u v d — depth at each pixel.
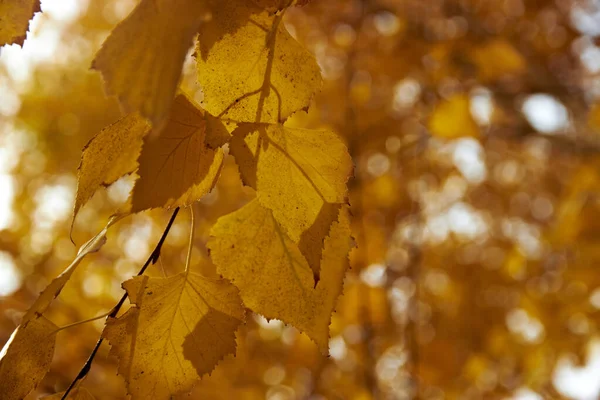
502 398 4.71
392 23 4.24
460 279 5.16
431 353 4.40
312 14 4.25
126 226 3.35
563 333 4.10
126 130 0.77
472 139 4.00
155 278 0.84
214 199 3.54
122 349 0.82
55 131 4.75
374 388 3.35
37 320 0.85
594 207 3.76
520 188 5.80
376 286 3.53
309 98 0.79
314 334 0.83
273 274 0.84
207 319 0.84
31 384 0.85
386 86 4.39
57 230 3.78
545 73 4.68
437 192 5.37
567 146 4.38
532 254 4.87
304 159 0.77
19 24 0.86
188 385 0.82
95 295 3.06
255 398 3.25
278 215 0.74
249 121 0.76
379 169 4.29
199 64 0.77
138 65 0.58
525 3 4.42
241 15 0.77
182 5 0.61
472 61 4.09
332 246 0.84
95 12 4.88
